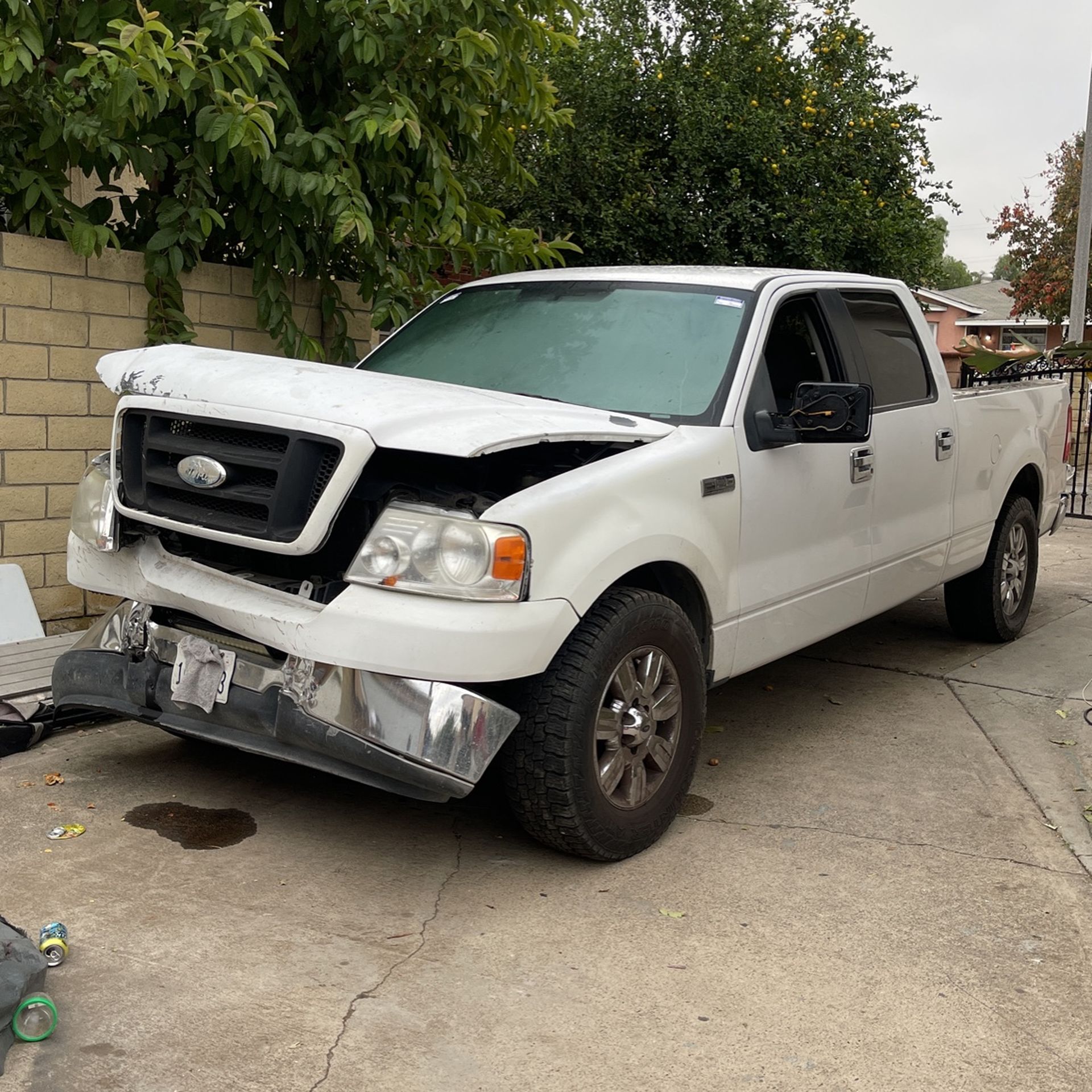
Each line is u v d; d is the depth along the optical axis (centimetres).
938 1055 281
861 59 1517
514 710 354
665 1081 268
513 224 1296
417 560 331
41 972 278
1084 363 1140
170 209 556
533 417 354
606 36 1399
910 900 362
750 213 1320
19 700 470
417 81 598
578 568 350
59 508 548
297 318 640
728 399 427
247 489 345
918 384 560
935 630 720
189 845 382
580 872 375
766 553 439
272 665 355
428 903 351
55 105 527
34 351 529
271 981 303
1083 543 1059
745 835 409
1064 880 378
